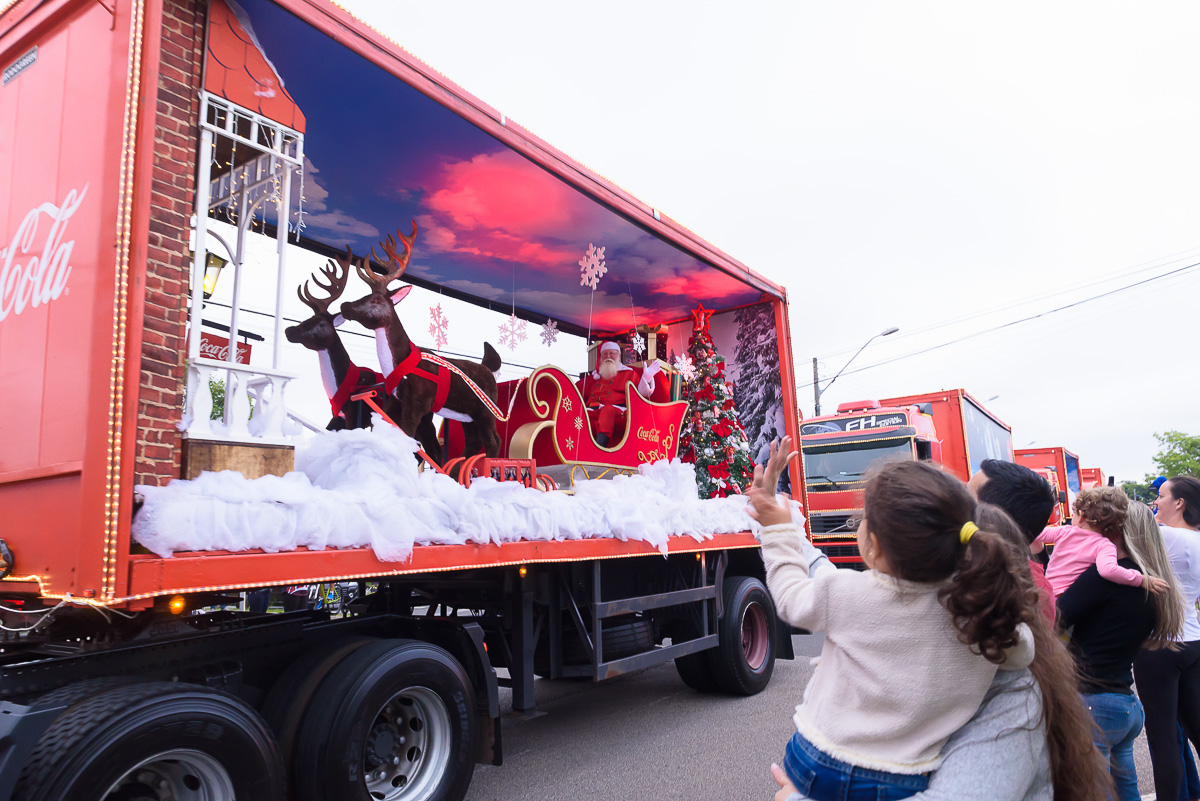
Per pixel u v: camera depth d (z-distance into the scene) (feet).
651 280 24.84
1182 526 13.79
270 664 11.32
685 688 22.85
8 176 11.46
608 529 16.26
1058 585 10.39
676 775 14.66
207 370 10.20
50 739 7.73
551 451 19.52
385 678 10.79
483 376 19.58
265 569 9.51
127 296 9.03
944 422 46.09
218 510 9.16
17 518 9.84
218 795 8.74
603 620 17.97
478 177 17.98
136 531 8.67
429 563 11.75
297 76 13.94
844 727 4.99
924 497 4.86
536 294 26.48
